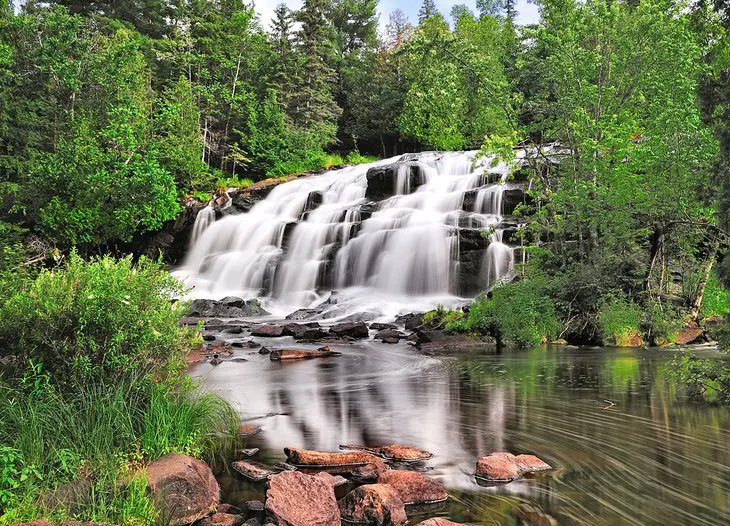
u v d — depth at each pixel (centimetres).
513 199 2498
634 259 1723
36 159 2712
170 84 4606
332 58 6562
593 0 2027
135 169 2569
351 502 410
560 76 2023
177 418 529
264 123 4822
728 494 436
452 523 376
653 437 600
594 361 1205
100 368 526
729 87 795
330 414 721
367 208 2944
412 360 1227
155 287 591
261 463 523
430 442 590
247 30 5256
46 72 2988
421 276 2377
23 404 484
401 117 4959
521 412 724
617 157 1691
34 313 518
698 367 912
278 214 3394
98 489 405
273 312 2384
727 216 815
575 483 465
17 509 374
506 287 1692
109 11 6284
